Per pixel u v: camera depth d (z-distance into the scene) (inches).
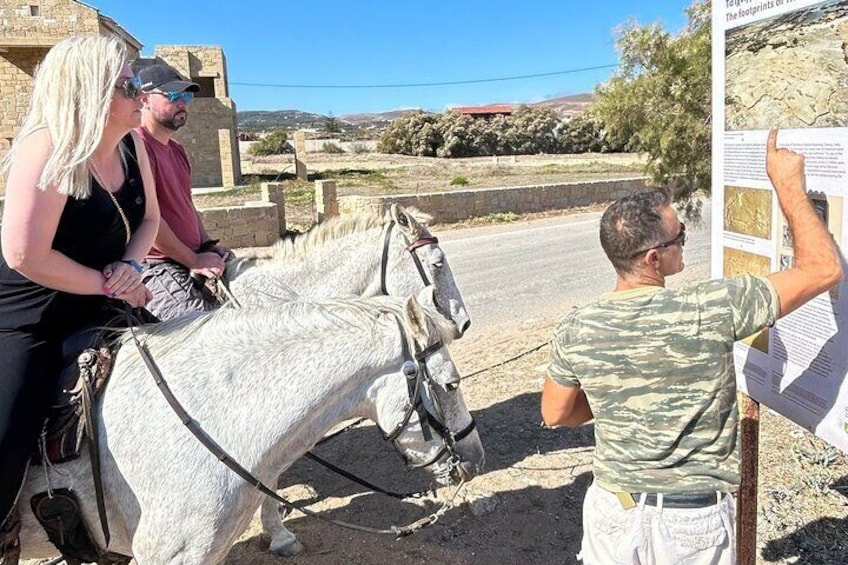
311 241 181.2
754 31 107.4
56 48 89.0
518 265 543.5
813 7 94.2
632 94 440.5
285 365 103.0
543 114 2448.3
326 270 179.2
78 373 98.5
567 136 2405.3
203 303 157.9
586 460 205.5
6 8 1079.0
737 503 124.4
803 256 90.2
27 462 94.8
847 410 95.0
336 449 218.7
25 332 95.8
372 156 1919.3
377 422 109.0
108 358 101.0
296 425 102.4
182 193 170.4
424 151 2284.7
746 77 110.3
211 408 99.4
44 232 88.9
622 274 94.9
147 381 100.4
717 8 116.9
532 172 1483.8
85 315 107.1
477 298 433.4
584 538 100.6
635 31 437.7
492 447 215.9
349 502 186.1
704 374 87.7
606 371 90.7
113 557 108.8
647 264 92.2
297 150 1296.8
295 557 161.2
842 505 169.2
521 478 195.3
